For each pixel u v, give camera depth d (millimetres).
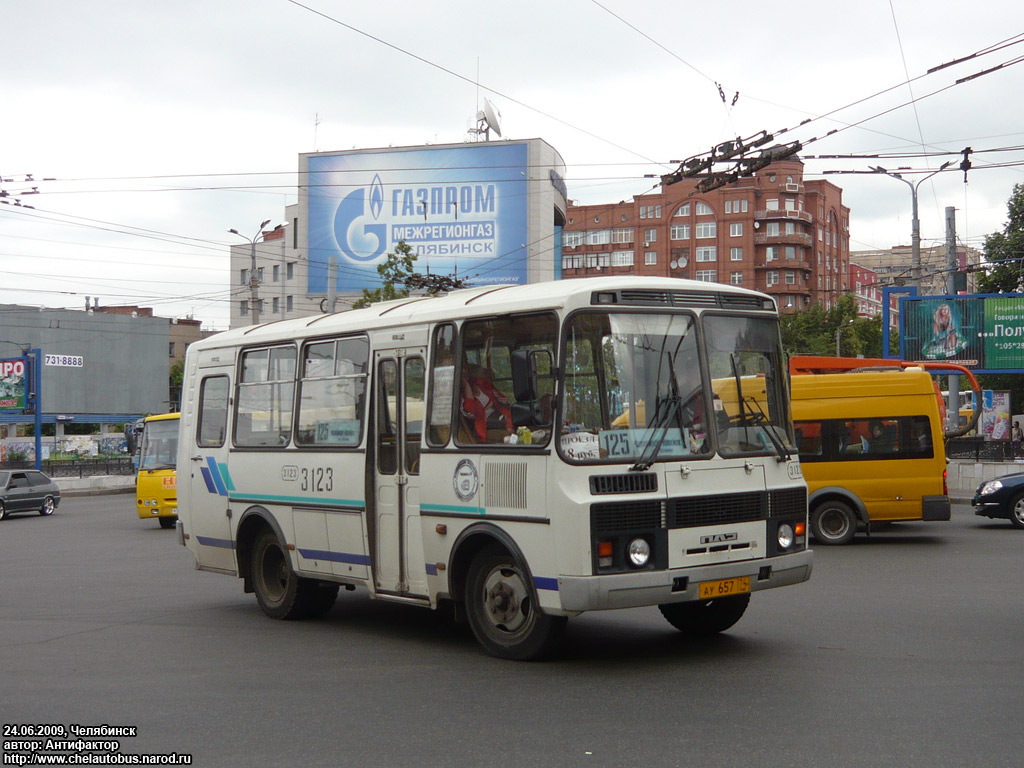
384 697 7340
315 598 10938
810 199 102938
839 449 17406
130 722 6840
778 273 97438
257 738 6363
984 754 5660
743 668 7969
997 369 33125
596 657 8531
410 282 38344
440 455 8836
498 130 60469
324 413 10336
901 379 17359
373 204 59688
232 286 82250
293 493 10633
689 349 8312
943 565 14375
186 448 12484
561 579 7645
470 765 5684
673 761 5645
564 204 62750
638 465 7797
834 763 5543
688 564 7914
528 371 7656
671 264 99188
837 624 9867
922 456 17156
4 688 7949
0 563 17844
